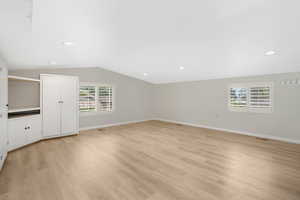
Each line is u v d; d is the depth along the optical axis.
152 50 3.31
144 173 2.33
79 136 4.43
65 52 3.19
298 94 3.66
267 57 3.09
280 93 3.93
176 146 3.56
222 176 2.24
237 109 4.73
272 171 2.38
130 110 6.58
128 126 5.89
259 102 4.30
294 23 1.91
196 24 2.13
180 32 2.40
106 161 2.75
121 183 2.06
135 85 6.73
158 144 3.72
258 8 1.68
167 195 1.81
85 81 5.17
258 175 2.26
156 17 1.96
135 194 1.83
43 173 2.32
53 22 1.85
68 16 1.76
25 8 1.39
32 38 2.22
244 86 4.55
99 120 5.59
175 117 6.61
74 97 4.52
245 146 3.55
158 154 3.08
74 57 3.71
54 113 4.16
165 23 2.12
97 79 5.46
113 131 5.06
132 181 2.11
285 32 2.14
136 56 3.81
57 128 4.22
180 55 3.51
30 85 4.06
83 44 2.83
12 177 2.20
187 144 3.71
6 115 2.86
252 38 2.40
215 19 1.98
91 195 1.81
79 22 1.96
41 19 1.72
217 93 5.19
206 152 3.18
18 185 2.00
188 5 1.69
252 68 3.84
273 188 1.94
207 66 4.05
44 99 3.98
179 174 2.30
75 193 1.84
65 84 4.33
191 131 5.04
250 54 3.03
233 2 1.61
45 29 2.00
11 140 3.19
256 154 3.07
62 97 4.29
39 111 4.05
